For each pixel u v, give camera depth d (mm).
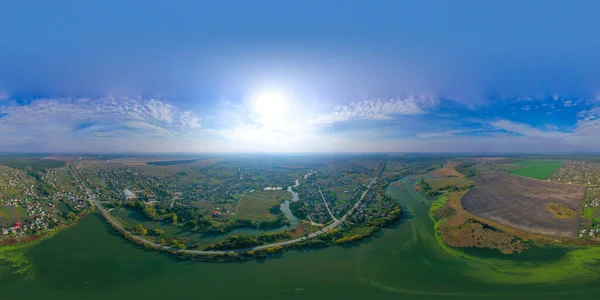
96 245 95688
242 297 68000
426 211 137625
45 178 192625
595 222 104188
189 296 68312
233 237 96188
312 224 117188
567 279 72938
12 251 90125
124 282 74188
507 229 104938
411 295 68625
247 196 174875
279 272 79188
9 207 122312
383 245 96938
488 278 75500
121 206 140250
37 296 68062
